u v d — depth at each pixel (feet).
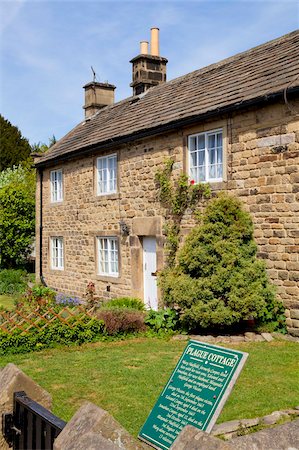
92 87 65.77
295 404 20.06
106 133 51.42
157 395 21.80
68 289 57.41
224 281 31.99
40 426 13.60
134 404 20.83
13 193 76.28
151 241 44.86
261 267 32.65
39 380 24.43
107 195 49.90
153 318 34.91
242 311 31.32
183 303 32.65
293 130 31.78
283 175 32.42
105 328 33.27
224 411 19.38
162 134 42.42
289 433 15.83
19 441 14.60
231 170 35.88
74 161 56.08
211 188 37.40
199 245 33.17
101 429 12.34
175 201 40.42
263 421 17.87
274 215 32.96
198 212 38.45
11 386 15.06
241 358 14.73
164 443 14.97
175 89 49.32
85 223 53.98
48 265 61.98
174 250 40.75
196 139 39.52
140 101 54.34
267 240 33.40
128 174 46.83
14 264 78.13
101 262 52.03
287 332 32.14
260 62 39.91
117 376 24.67
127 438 12.53
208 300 32.12
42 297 48.57
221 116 36.60
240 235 33.19
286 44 39.96
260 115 33.86
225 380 14.66
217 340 31.17
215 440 11.48
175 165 41.06
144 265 45.73
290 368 24.80
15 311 33.24
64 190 58.08
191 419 14.73
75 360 28.12
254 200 34.24
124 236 47.39
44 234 63.00
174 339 32.60
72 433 12.30
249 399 20.66
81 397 21.91
